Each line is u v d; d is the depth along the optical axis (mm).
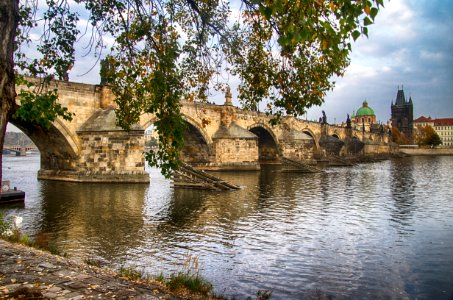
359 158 131500
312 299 14703
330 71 12945
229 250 20906
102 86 55188
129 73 13820
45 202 34906
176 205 34844
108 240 22312
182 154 82688
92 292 9602
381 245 22391
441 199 40531
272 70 14008
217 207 34156
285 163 79688
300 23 7344
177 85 12758
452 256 20344
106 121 52719
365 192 46125
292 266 18469
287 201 38250
